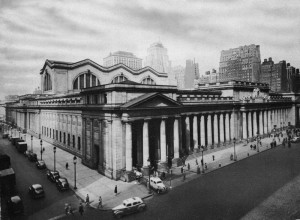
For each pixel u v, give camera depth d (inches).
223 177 1701.5
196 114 2581.2
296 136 3186.5
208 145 2721.5
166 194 1421.0
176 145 2027.6
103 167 1840.6
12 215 1173.7
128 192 1460.4
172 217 1117.1
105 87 1781.5
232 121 3068.4
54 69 3169.3
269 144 2893.7
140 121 1814.7
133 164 1947.6
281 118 4116.6
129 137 1683.1
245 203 1245.7
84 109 2102.6
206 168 1892.2
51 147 2957.7
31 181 1701.5
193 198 1337.4
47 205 1302.9
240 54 7224.4
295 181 1556.3
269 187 1464.1
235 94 3280.0
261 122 3449.8
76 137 2471.7
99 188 1539.1
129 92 1788.9
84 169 1990.7
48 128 3348.9
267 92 3976.4
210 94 3110.2
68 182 1658.5
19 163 2197.3
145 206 1220.5
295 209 1163.3
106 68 3580.2
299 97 4525.1
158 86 1959.9
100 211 1226.6
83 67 3378.4
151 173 1822.1
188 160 2236.7
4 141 3513.8
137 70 3890.3
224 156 2347.4
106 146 1793.8
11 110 6156.5
